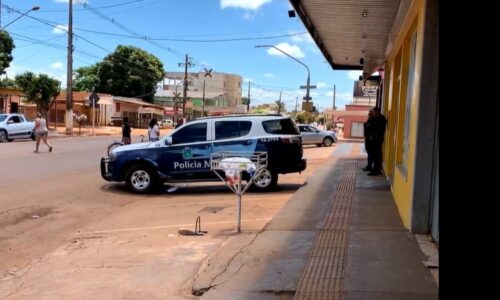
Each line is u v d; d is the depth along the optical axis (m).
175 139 12.38
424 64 6.48
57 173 15.17
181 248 6.98
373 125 13.84
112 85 69.69
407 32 9.36
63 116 56.84
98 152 23.05
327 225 7.49
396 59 12.55
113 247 7.12
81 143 29.42
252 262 5.74
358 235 6.75
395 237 6.59
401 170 8.63
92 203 10.75
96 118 58.84
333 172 14.53
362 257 5.70
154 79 73.44
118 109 61.97
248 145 12.31
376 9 9.68
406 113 9.11
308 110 38.00
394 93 12.71
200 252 6.76
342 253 5.91
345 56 17.39
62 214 9.48
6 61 49.66
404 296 4.48
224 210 9.94
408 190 7.18
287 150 12.47
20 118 30.81
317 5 9.62
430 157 6.60
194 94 109.06
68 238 7.71
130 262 6.35
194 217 9.27
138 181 12.30
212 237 7.58
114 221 8.98
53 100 43.81
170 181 12.36
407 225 7.13
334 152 24.44
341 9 9.84
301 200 9.71
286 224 7.61
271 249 6.27
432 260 5.54
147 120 66.06
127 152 12.33
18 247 7.16
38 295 5.22
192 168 12.30
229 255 6.07
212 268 5.61
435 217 6.40
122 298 5.09
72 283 5.59
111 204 10.73
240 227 7.87
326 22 11.21
